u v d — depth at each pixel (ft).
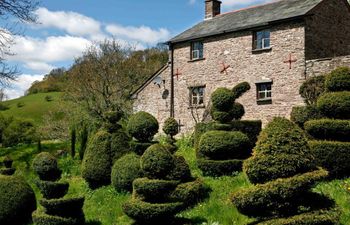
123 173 49.19
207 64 84.02
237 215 36.78
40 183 40.73
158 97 92.22
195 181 43.98
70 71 123.75
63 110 109.19
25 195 46.93
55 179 42.09
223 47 81.71
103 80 109.60
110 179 53.98
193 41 87.04
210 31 84.17
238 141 49.06
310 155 28.14
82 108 101.96
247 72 77.36
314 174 27.04
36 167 41.65
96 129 82.33
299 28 70.95
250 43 77.41
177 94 88.74
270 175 27.89
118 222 41.52
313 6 72.79
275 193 26.66
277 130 28.73
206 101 83.51
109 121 57.36
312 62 68.59
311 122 43.01
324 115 44.57
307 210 27.73
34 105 180.14
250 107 75.92
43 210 41.57
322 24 74.69
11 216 45.42
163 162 37.76
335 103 42.45
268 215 28.50
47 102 182.70
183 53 88.63
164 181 36.86
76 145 85.87
